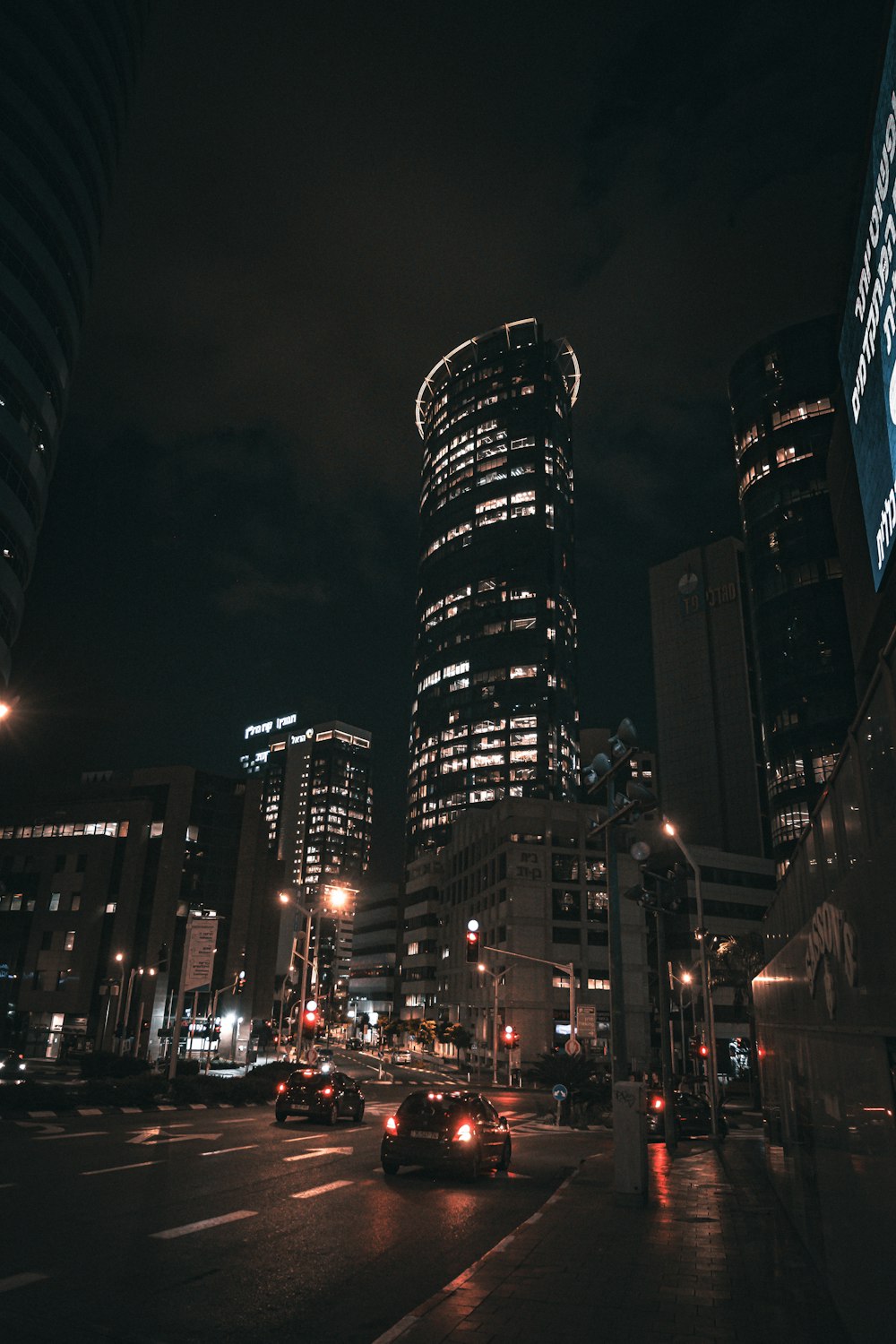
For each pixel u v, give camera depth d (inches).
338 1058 4227.4
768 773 3850.9
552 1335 240.1
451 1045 4419.3
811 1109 328.2
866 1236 214.2
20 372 2073.1
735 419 4414.4
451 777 6712.6
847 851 246.2
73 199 2309.3
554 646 6786.4
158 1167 543.2
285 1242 358.3
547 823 3804.1
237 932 3698.3
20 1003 3321.9
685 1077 1680.6
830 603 3747.5
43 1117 826.2
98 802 3619.6
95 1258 307.7
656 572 6968.5
